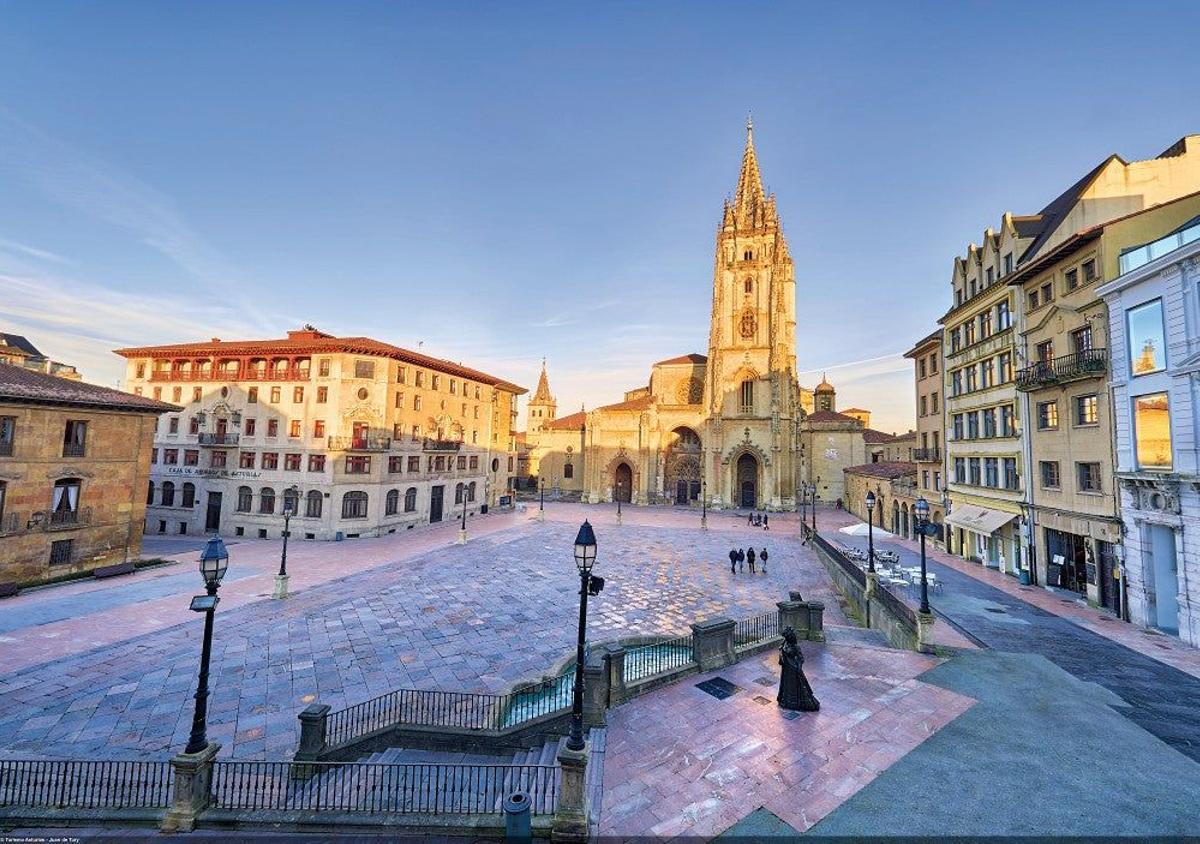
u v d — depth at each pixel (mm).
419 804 8945
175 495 45781
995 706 12227
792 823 8195
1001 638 17250
